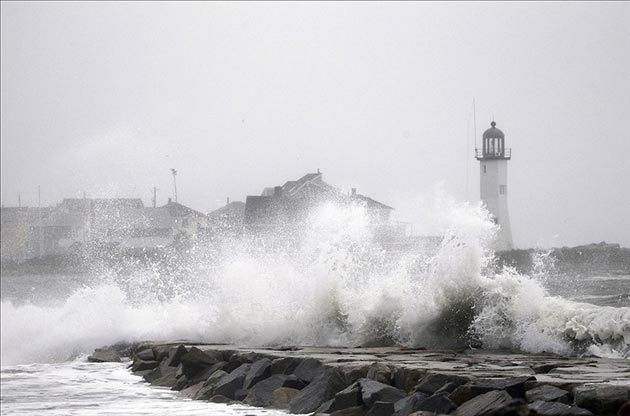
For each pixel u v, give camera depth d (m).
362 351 44.97
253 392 39.62
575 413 27.31
